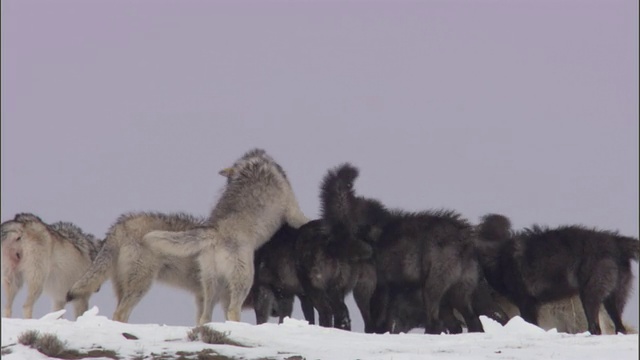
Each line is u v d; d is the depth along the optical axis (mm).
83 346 43531
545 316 63656
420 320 63750
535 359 41250
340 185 63219
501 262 63094
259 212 62344
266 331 48125
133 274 61062
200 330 45938
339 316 62000
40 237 61188
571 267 60750
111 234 61625
